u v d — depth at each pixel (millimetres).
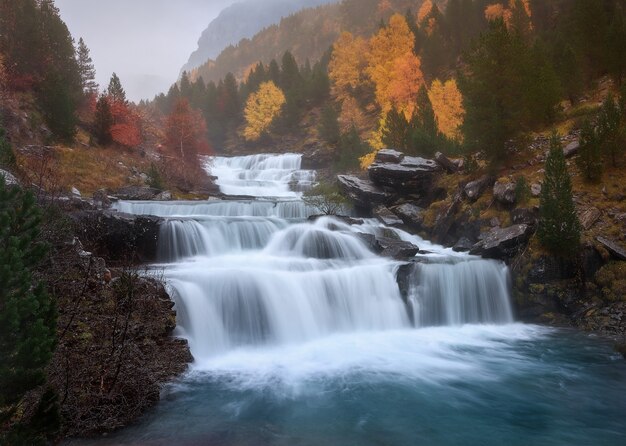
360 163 49125
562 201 16906
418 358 13367
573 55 30312
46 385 7730
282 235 22406
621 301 15930
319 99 84562
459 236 23562
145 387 9469
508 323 17812
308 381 11367
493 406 9961
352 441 8211
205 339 13500
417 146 33406
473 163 26156
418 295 17766
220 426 8656
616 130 20438
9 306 5262
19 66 40688
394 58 68000
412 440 8367
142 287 12023
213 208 28344
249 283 15094
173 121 48719
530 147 25172
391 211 28562
